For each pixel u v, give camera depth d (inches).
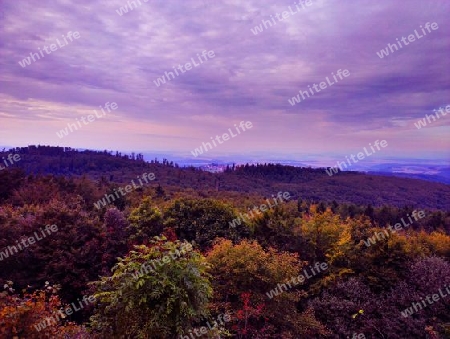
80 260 658.8
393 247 746.2
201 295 267.7
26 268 645.9
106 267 684.1
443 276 677.9
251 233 876.6
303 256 823.1
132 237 775.7
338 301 639.1
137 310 259.0
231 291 532.1
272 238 845.8
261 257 551.5
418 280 682.2
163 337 251.1
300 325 542.6
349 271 724.7
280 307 540.7
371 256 748.6
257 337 481.4
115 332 264.4
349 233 825.5
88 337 288.2
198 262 282.5
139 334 252.1
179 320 254.7
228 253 572.1
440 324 613.6
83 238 704.4
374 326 593.3
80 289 631.8
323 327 564.7
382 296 669.9
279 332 523.2
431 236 1113.4
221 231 845.2
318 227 867.4
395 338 582.9
